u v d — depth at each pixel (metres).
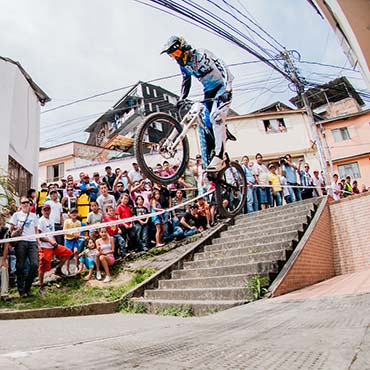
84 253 7.39
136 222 8.32
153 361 1.73
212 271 6.18
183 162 4.40
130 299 5.96
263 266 5.63
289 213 8.20
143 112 25.94
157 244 8.43
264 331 2.24
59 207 7.93
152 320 4.39
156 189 8.88
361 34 3.62
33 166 12.23
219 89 4.43
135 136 4.07
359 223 8.22
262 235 7.56
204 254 7.30
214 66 4.35
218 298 5.20
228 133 4.73
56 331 3.56
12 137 10.48
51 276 7.43
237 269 5.85
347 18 3.55
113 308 5.78
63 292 6.47
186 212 9.22
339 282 5.89
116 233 7.95
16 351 2.43
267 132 20.42
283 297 4.72
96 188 9.06
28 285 6.11
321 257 7.34
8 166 10.09
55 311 5.22
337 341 1.68
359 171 20.45
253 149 20.02
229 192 5.60
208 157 4.57
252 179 9.59
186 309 5.00
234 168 5.16
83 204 8.59
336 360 1.38
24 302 5.79
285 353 1.58
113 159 20.78
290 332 2.07
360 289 4.23
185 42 4.14
